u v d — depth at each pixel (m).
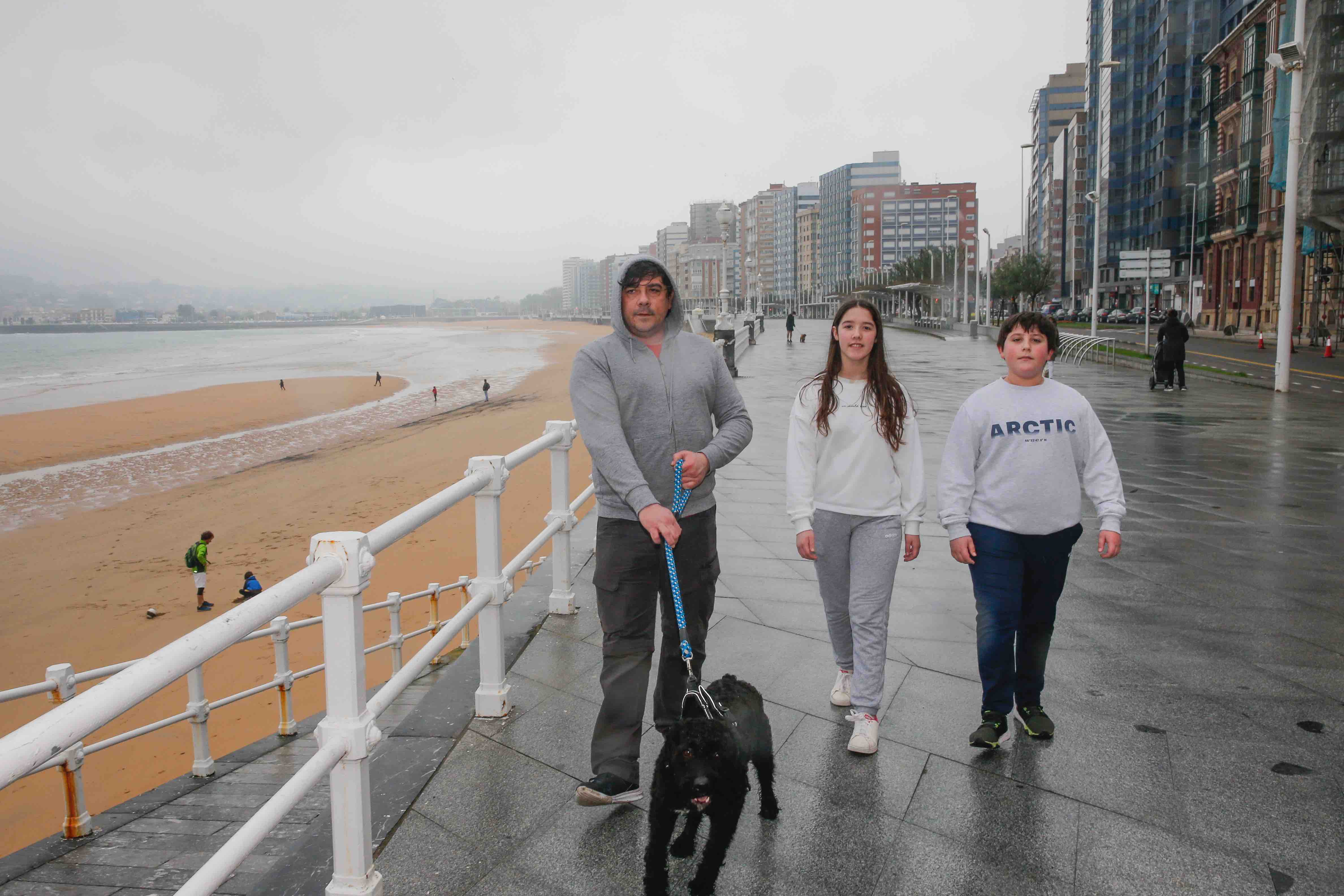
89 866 4.70
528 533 19.47
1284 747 3.61
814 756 3.53
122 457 33.69
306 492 26.55
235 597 17.53
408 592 16.56
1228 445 12.57
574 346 113.31
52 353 115.25
